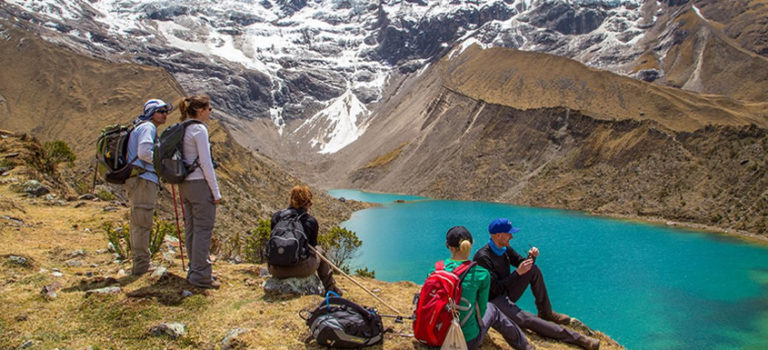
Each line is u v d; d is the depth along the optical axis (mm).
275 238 3689
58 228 6059
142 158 3809
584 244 27469
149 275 4113
